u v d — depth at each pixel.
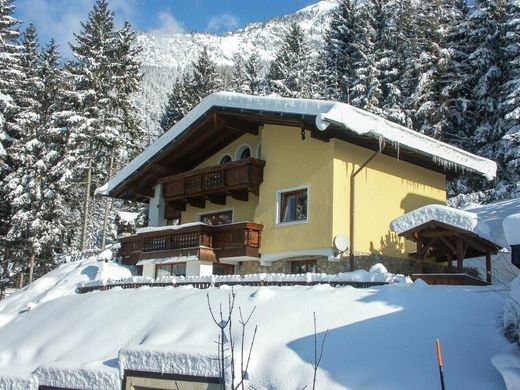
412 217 16.00
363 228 18.75
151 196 25.94
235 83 54.28
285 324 10.27
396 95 36.38
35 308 17.28
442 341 8.72
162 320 12.20
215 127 20.94
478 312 9.44
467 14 37.38
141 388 10.31
